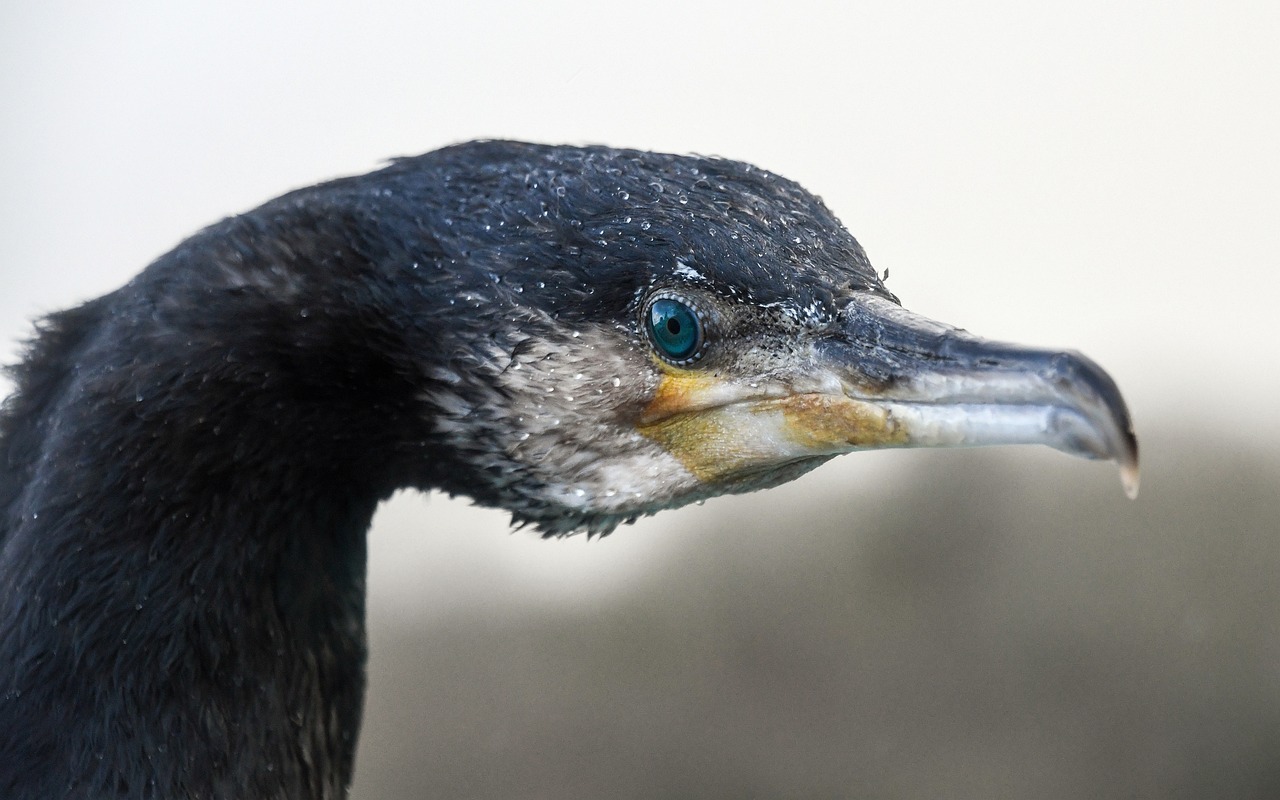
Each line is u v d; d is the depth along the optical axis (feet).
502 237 6.66
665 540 12.46
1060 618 11.55
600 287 6.66
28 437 6.69
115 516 6.61
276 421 6.66
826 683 11.05
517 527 6.75
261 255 6.65
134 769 6.60
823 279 6.70
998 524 12.41
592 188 6.68
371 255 6.66
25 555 6.62
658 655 11.39
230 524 6.64
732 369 6.69
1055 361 6.61
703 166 6.72
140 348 6.63
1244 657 10.94
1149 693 10.90
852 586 12.04
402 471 6.72
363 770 10.45
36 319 6.73
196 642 6.63
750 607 11.68
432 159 6.70
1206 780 10.25
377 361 6.66
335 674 6.73
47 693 6.59
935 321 6.68
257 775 6.65
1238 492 12.56
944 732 10.78
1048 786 10.30
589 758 10.46
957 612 11.82
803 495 12.80
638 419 6.70
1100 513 12.35
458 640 11.33
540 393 6.68
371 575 12.00
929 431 6.65
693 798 10.25
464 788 10.25
